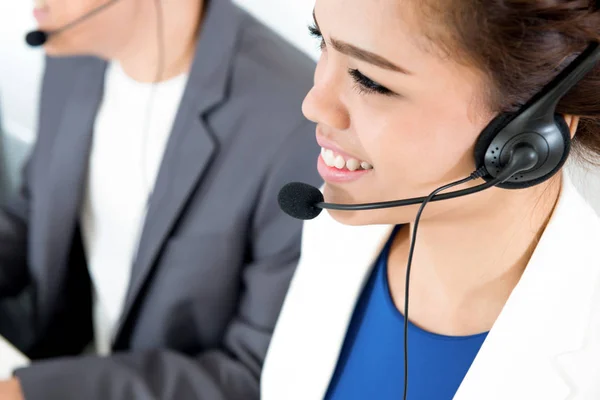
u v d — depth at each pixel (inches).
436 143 23.0
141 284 52.4
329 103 24.1
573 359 25.3
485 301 28.2
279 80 49.9
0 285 61.3
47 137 58.3
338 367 34.0
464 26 20.4
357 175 25.4
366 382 32.4
